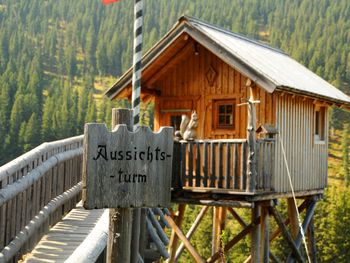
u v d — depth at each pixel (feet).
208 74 60.18
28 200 36.65
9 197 31.12
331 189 184.14
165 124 62.75
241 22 601.21
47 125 361.30
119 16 613.52
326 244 151.74
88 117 392.06
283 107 57.16
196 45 59.06
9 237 32.22
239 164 56.08
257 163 50.85
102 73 570.46
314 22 555.28
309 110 63.57
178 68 62.03
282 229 55.88
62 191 50.31
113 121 20.81
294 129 59.57
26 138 347.77
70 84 529.45
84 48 615.57
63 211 50.98
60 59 575.38
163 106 62.85
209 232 158.40
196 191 51.75
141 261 31.65
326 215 157.58
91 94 442.09
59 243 37.81
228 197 51.52
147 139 20.51
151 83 62.23
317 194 66.85
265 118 56.44
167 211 50.75
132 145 20.18
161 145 20.77
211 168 51.21
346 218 152.05
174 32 56.39
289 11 604.49
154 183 20.63
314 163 64.80
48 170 43.78
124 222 20.94
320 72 461.78
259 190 51.01
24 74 477.36
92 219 48.37
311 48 493.77
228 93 59.00
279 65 62.90
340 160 378.12
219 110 59.82
